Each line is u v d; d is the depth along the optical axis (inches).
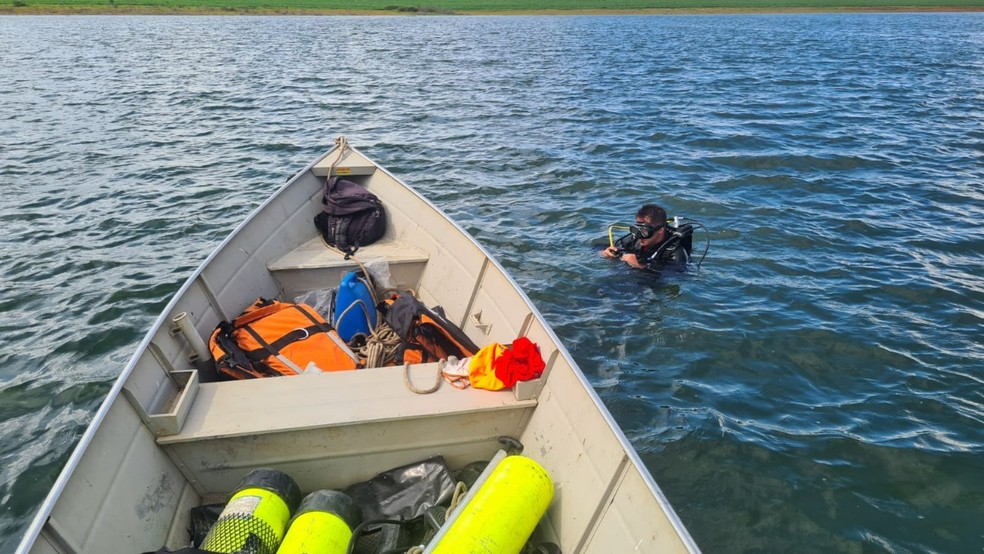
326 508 110.6
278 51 1278.3
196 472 126.3
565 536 117.6
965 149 499.2
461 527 103.0
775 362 212.7
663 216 261.6
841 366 211.9
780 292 258.4
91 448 103.7
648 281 261.3
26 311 257.8
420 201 235.6
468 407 132.3
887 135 547.8
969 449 174.7
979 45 1380.4
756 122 604.1
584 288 254.7
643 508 101.7
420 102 714.8
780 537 148.6
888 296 258.2
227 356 150.6
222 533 105.0
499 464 114.7
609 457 112.7
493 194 384.5
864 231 327.0
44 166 459.5
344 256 223.6
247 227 209.3
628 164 452.4
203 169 457.4
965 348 222.2
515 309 164.9
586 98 738.2
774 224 334.3
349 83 855.1
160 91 789.9
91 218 359.6
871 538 148.1
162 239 331.3
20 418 195.5
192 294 165.5
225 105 703.1
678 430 180.1
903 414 189.3
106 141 535.2
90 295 270.7
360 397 134.0
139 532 107.7
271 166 466.0
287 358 155.3
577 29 1995.6
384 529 116.4
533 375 135.5
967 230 329.1
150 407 124.3
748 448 174.2
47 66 1015.6
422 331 167.6
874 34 1715.1
